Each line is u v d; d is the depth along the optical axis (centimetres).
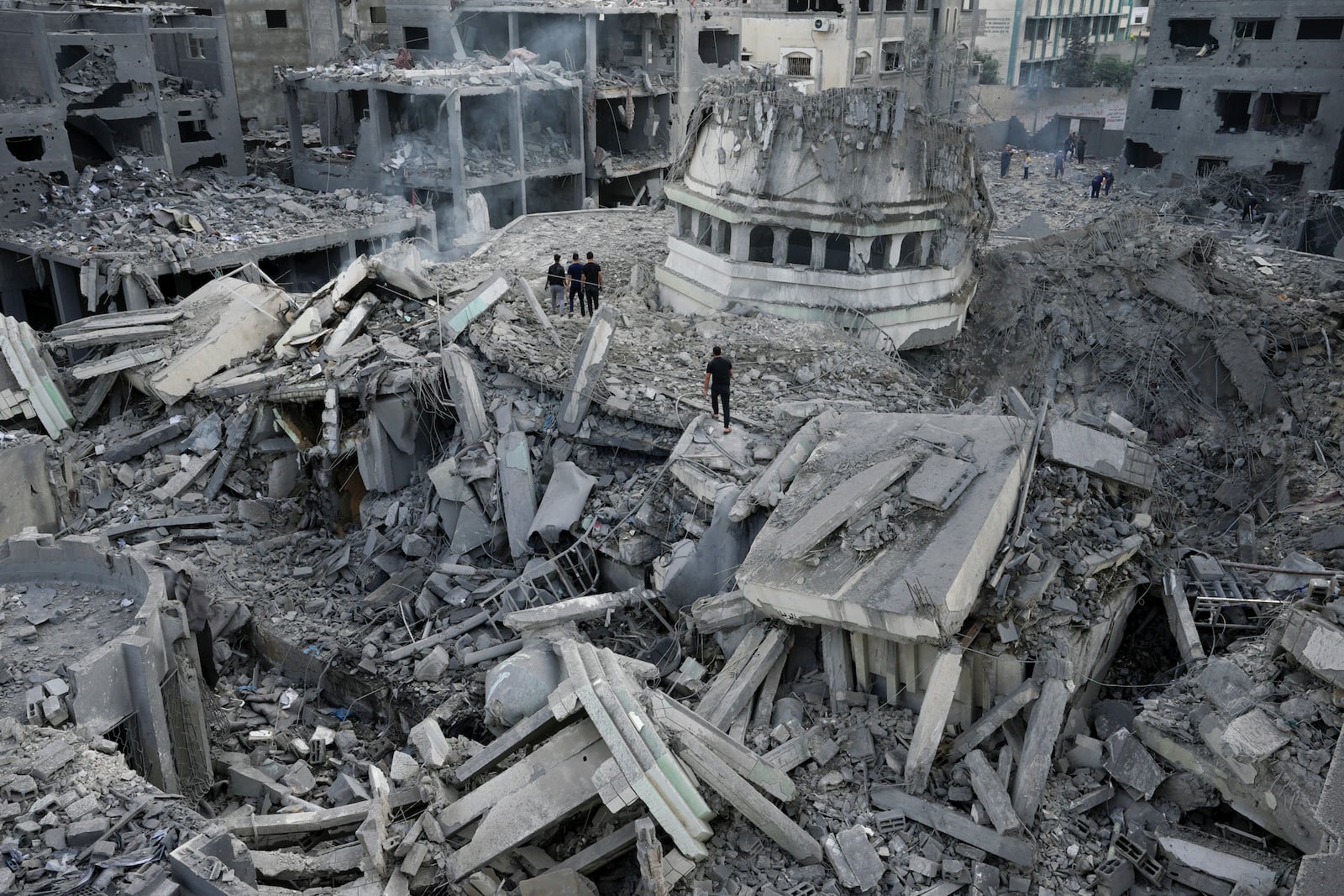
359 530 2212
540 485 2030
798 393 2123
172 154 4169
